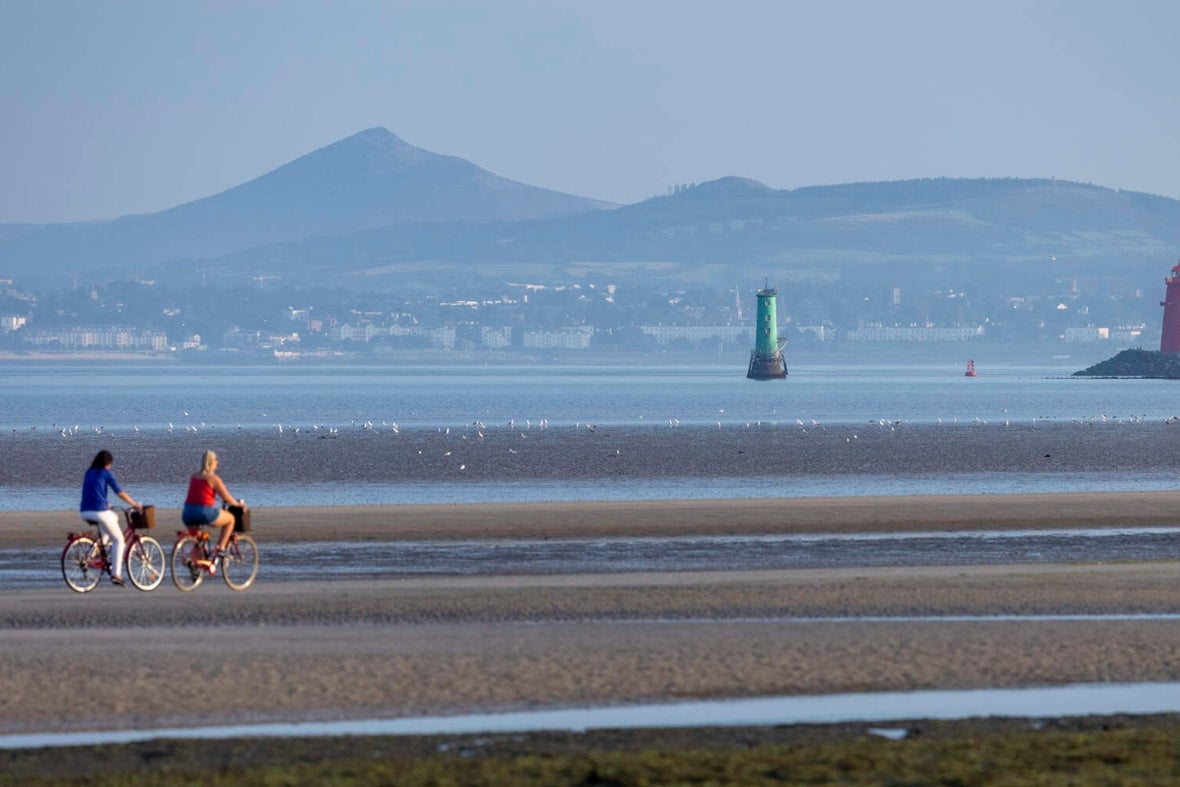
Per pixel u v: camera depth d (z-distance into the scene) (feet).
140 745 195.42
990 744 192.24
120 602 317.42
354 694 225.56
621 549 432.25
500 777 176.04
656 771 178.19
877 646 260.83
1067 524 494.59
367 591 335.06
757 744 195.72
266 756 189.88
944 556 418.31
